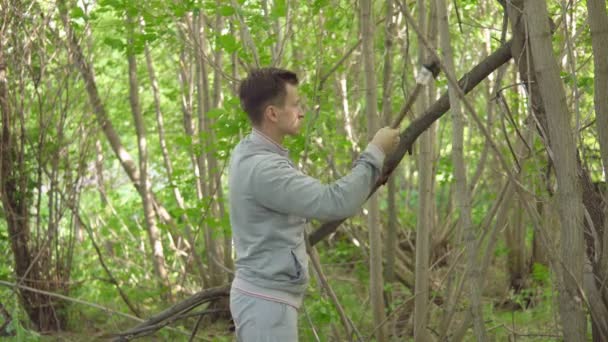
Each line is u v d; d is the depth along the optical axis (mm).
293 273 2605
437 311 5086
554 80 2473
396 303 5430
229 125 3971
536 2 2473
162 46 7996
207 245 5984
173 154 8844
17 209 5535
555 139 2500
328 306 3875
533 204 3367
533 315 5508
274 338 2590
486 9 6723
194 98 7398
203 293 3799
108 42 4859
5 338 4723
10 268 5922
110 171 9297
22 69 5414
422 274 3830
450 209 7180
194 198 7352
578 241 2512
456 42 7738
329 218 2498
